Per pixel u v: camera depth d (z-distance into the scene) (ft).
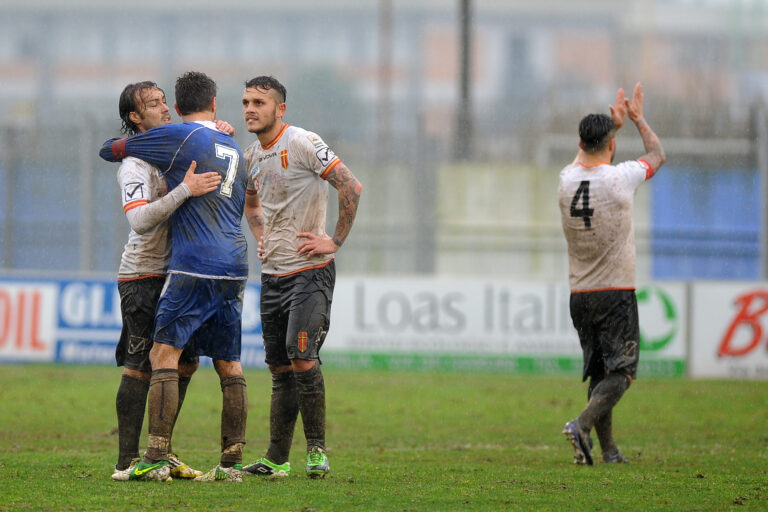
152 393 61.98
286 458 68.08
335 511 53.21
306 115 210.18
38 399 124.47
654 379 165.89
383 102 267.18
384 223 203.31
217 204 62.54
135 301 64.69
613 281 77.51
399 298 170.40
